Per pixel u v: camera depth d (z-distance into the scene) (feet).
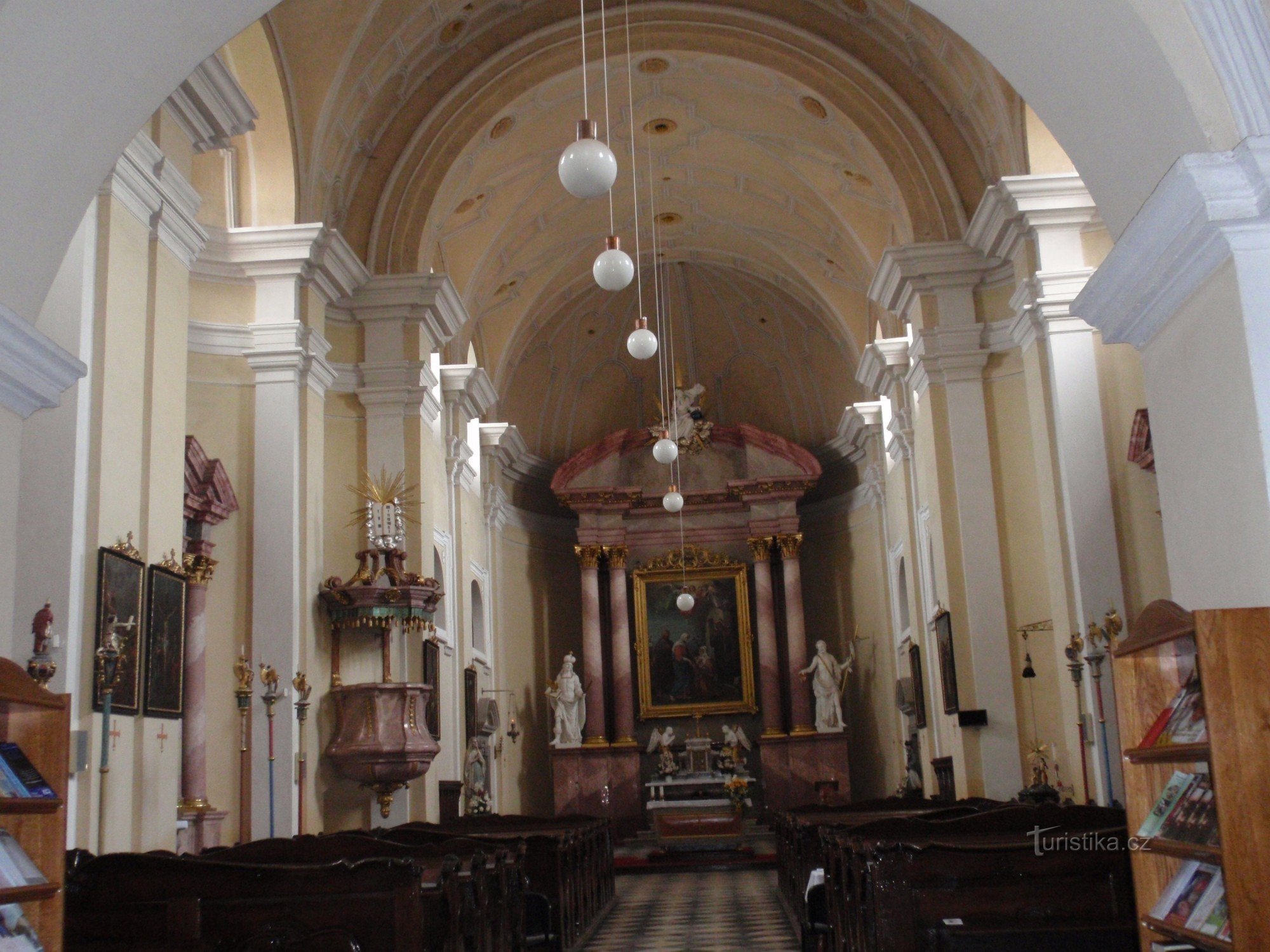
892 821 21.31
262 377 37.93
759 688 68.90
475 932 20.31
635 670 69.97
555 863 28.55
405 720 38.83
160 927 16.47
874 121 44.62
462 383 52.31
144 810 26.18
